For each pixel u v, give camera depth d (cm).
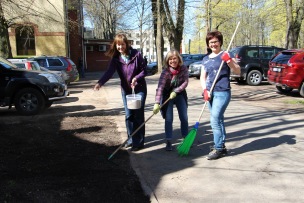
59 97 955
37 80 919
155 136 657
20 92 919
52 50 2645
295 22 2173
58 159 502
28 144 579
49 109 1035
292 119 799
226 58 477
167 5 2608
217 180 439
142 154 547
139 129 549
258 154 539
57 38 2638
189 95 1324
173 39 2661
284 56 1228
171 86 555
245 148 571
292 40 2173
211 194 399
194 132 532
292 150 558
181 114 577
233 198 387
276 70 1241
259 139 625
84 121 795
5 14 2053
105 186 410
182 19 2642
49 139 616
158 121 796
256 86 1589
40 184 404
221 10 3525
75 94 1448
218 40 503
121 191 400
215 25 3869
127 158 522
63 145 579
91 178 432
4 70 920
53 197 373
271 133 668
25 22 2097
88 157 517
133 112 561
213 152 519
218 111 502
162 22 2652
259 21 3828
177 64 542
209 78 507
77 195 383
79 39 3441
